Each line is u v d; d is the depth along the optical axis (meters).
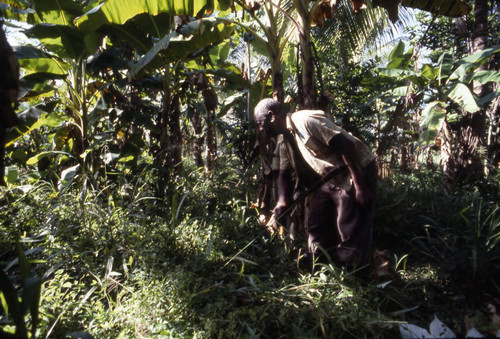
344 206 2.75
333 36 6.62
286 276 2.78
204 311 2.16
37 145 6.21
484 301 2.41
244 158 5.46
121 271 2.79
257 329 2.09
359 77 7.27
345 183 2.75
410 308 2.23
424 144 5.79
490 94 5.80
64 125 5.08
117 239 3.03
